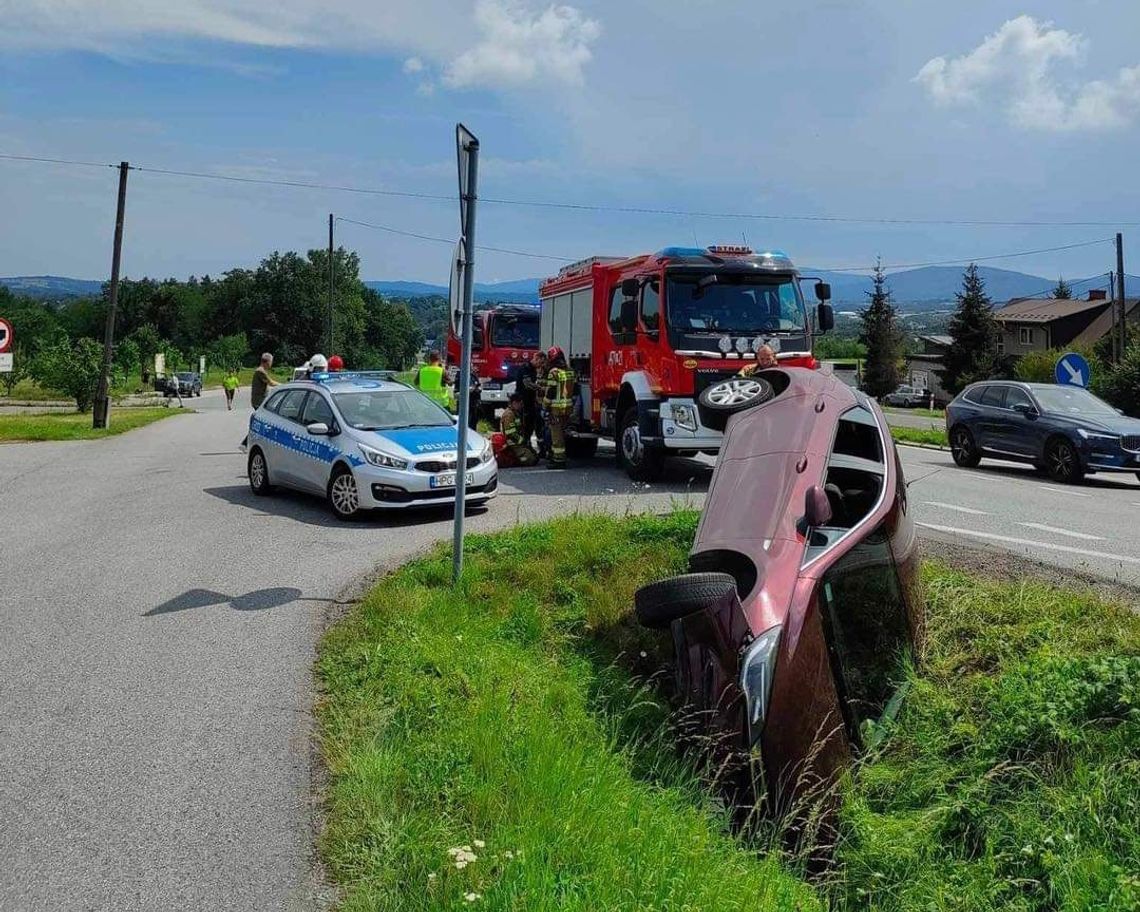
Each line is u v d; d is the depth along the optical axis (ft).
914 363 347.97
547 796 14.44
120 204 93.66
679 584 15.83
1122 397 119.03
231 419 111.34
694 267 44.60
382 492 37.45
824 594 16.20
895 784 15.90
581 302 55.36
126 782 15.79
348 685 19.88
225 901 12.48
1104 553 31.14
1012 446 58.95
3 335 73.31
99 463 58.03
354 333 451.12
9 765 16.40
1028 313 297.74
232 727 18.02
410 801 14.78
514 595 26.58
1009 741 16.11
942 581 24.36
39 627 24.13
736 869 13.05
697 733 15.74
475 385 71.41
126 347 220.64
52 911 12.21
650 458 46.55
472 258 26.03
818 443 18.72
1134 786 14.46
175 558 31.65
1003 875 13.78
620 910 11.36
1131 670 16.71
